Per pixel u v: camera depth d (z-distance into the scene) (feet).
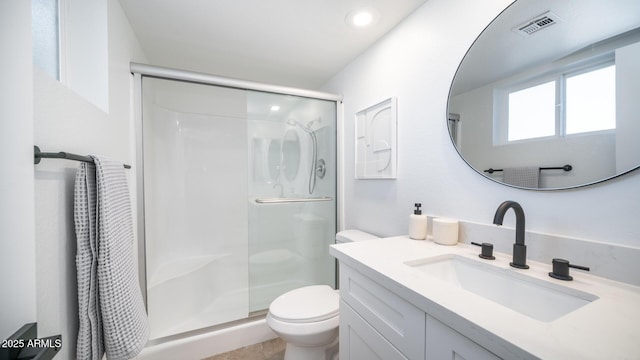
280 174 6.80
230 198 7.22
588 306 1.79
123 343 2.64
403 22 4.48
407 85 4.41
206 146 6.95
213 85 5.46
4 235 1.67
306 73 6.81
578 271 2.36
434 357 1.90
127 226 3.14
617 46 2.17
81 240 2.36
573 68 2.44
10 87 1.69
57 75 2.99
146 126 5.19
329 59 6.01
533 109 2.73
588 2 2.34
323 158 6.72
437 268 3.01
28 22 1.76
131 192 4.61
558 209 2.56
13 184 1.71
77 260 2.34
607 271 2.18
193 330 5.06
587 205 2.36
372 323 2.64
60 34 3.02
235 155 7.21
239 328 5.26
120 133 4.01
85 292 2.38
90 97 3.33
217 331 5.14
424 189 4.10
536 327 1.53
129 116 4.52
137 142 4.72
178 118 6.58
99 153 3.14
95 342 2.46
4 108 1.67
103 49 3.38
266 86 5.75
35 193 1.96
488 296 2.69
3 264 1.68
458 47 3.52
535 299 2.31
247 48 5.46
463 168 3.48
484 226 3.17
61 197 2.31
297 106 6.63
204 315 6.11
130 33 4.54
